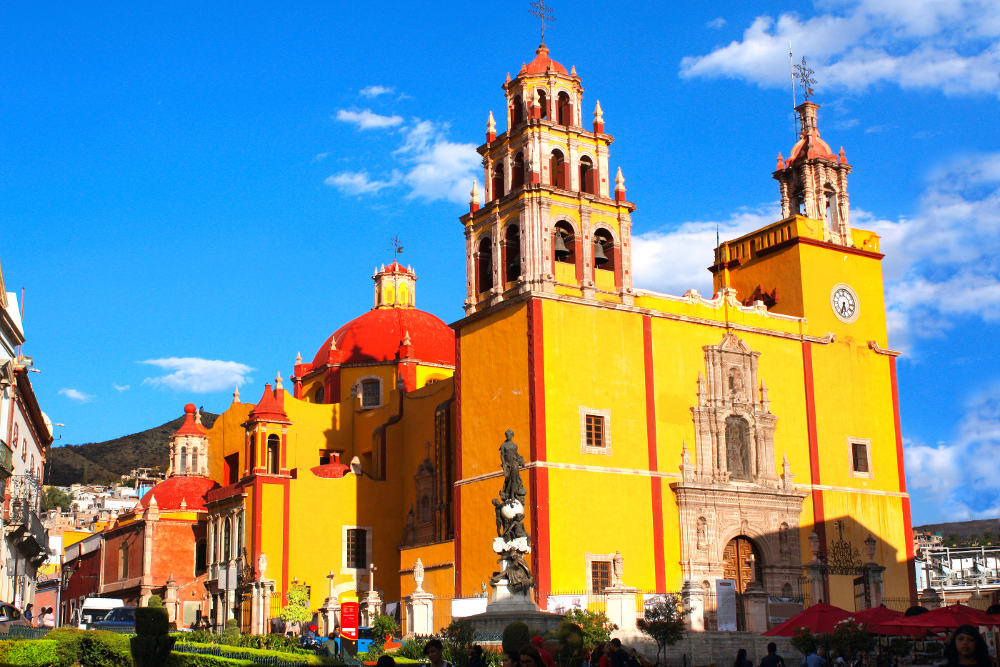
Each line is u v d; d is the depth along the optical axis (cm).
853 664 3916
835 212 6881
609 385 5653
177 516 7444
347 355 8138
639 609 5088
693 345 6003
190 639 4909
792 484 6091
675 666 4616
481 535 5628
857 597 6088
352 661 4050
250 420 6906
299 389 8544
